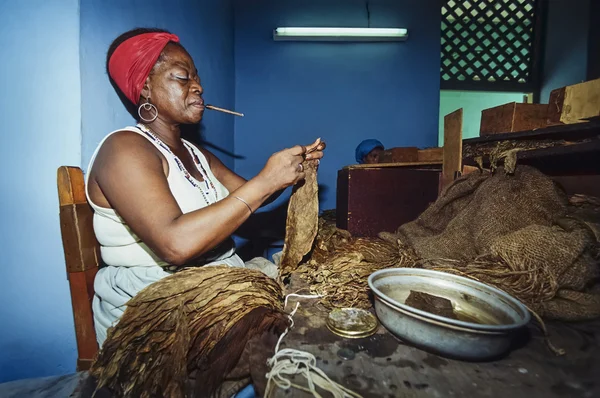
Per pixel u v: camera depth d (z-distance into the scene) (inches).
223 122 87.0
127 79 35.4
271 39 100.7
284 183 33.4
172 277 29.9
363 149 93.3
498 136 43.1
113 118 40.4
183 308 27.7
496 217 35.8
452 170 50.5
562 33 110.9
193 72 38.7
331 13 101.0
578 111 34.7
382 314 23.1
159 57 35.9
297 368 19.8
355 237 54.3
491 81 120.0
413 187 57.2
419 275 28.4
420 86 102.7
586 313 25.5
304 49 101.3
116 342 28.6
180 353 26.1
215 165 51.2
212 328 28.0
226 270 31.2
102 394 27.6
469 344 19.4
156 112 37.4
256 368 20.8
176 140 40.6
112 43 37.0
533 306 26.5
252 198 31.2
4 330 37.4
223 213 29.8
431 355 21.6
